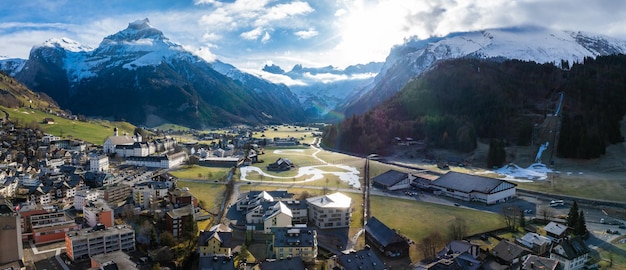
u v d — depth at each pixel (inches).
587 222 7249.0
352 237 6702.8
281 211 6835.6
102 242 5698.8
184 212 6801.2
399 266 5610.2
